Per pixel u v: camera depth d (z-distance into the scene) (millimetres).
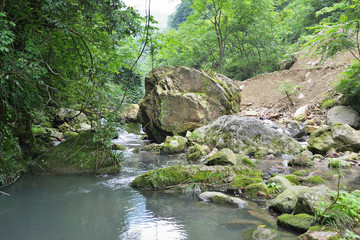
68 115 10703
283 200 2912
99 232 2543
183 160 6156
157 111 8875
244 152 6398
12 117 4926
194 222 2725
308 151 5801
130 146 8602
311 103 11125
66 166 5230
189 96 9062
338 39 5691
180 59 22312
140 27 4977
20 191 3977
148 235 2451
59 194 3826
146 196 3701
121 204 3367
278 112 12375
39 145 6266
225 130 6965
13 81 4152
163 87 9242
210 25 19797
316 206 2514
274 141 6445
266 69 18969
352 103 8578
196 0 17922
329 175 4281
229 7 17391
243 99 15805
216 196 3414
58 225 2736
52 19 4359
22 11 4570
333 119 8266
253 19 18328
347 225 2213
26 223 2797
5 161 4484
